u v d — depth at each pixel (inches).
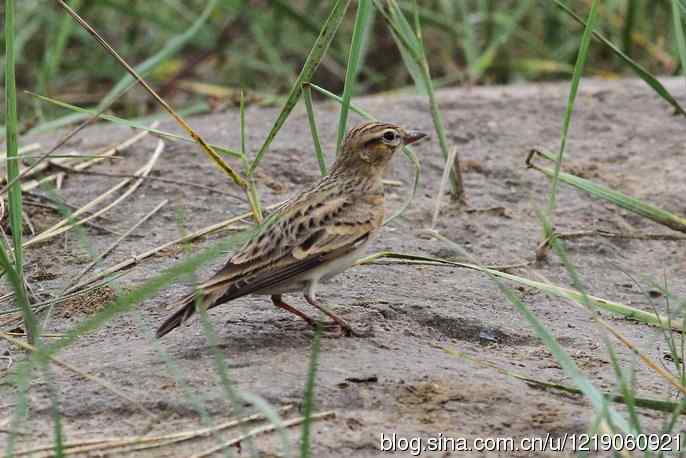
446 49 892.6
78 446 337.7
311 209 415.5
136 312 446.3
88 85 900.0
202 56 870.4
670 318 427.5
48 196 553.0
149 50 914.7
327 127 666.8
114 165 599.2
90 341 422.6
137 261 494.6
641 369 411.8
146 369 385.4
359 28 461.7
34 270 490.6
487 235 539.8
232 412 355.3
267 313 439.2
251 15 872.9
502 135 663.8
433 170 612.7
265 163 604.7
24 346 386.0
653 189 598.2
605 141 659.4
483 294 474.6
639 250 539.2
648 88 741.3
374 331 422.0
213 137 642.8
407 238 530.3
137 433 346.6
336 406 361.1
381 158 446.9
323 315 438.6
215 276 391.9
